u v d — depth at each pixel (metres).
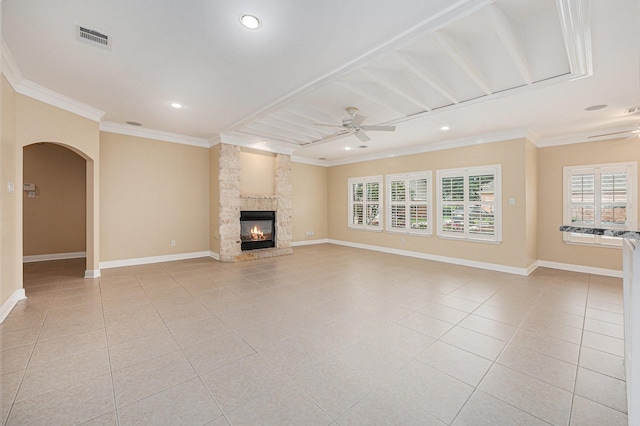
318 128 5.43
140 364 2.17
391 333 2.72
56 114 3.80
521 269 5.02
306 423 1.60
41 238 5.87
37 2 2.09
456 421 1.62
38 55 2.83
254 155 6.71
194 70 3.12
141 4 2.11
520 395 1.85
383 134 5.50
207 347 2.43
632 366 1.36
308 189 8.60
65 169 6.11
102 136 5.06
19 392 1.83
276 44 2.62
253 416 1.65
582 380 2.01
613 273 4.87
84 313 3.13
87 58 2.88
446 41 2.54
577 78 3.04
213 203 6.24
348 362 2.22
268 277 4.74
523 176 5.01
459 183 5.84
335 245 8.45
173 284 4.28
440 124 4.79
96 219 4.55
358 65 2.97
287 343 2.52
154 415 1.65
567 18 2.16
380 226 7.41
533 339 2.62
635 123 4.56
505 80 3.31
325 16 2.22
